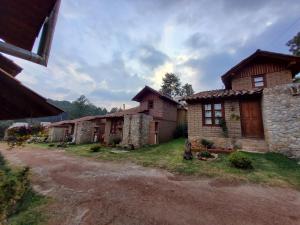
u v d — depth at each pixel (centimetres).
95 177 637
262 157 830
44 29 288
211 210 375
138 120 1400
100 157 1052
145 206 395
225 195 459
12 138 333
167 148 1241
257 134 1018
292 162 743
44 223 327
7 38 365
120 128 1761
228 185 537
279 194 465
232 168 700
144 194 468
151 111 1853
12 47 233
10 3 275
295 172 635
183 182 572
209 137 1130
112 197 448
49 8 277
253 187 517
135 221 331
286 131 836
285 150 824
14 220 335
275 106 885
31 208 386
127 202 417
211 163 784
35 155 1188
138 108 2075
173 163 817
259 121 1025
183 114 2239
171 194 467
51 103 260
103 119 2138
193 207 389
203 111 1192
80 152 1270
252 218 341
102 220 336
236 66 1235
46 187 529
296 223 322
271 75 1141
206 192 482
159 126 1684
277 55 1090
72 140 1972
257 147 959
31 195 452
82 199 437
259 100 1045
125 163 879
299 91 824
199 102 1213
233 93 1036
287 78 1084
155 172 700
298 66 1086
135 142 1370
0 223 260
